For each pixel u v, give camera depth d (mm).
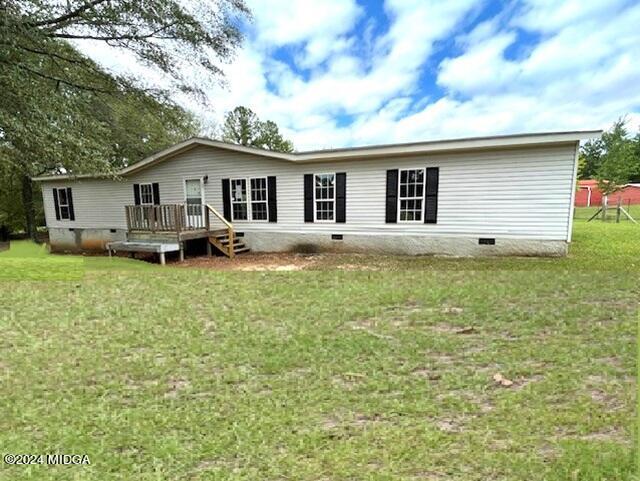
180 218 10664
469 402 2484
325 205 10750
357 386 2771
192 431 2266
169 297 5504
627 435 2053
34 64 9227
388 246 10102
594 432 2107
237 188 11820
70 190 14922
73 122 9977
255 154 11070
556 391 2570
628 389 2549
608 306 4375
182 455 2041
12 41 7977
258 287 6027
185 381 2941
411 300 4969
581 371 2846
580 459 1862
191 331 4039
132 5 9516
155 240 10773
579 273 6250
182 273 7543
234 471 1904
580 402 2416
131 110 12906
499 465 1860
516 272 6574
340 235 10641
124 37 10203
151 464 1983
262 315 4547
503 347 3355
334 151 9953
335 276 6789
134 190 13594
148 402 2625
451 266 7715
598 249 9219
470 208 9125
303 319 4348
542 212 8484
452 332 3785
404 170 9688
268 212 11461
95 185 14367
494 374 2867
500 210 8852
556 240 8445
